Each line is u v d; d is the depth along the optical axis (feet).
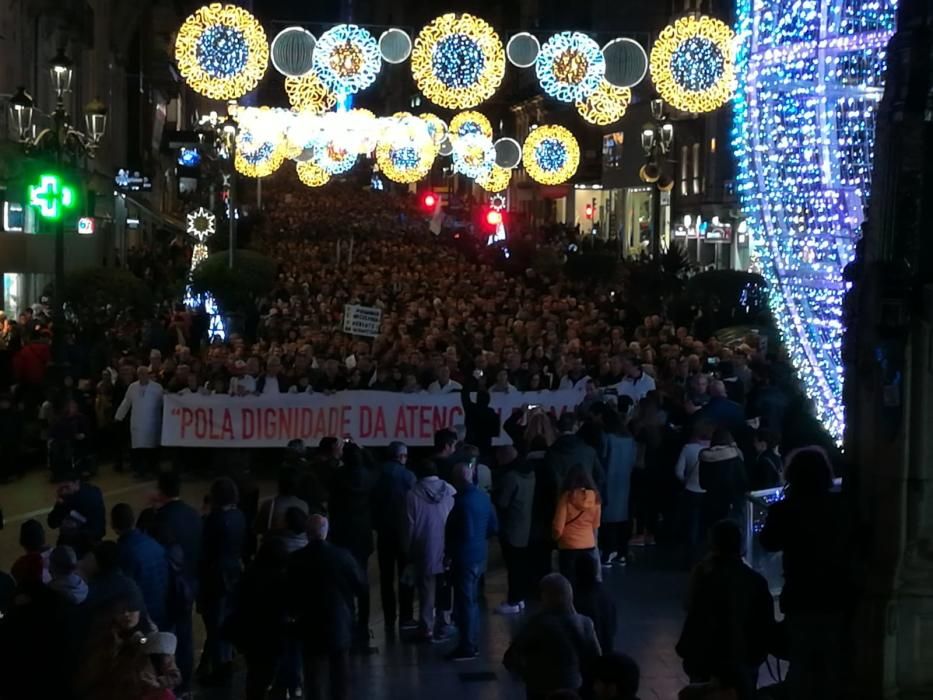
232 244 123.03
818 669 31.01
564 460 49.49
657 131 121.60
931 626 31.04
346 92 107.55
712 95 82.38
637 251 227.40
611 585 53.78
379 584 56.03
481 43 82.84
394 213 302.04
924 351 30.89
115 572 31.83
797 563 31.04
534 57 84.43
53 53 136.67
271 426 74.64
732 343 89.15
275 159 166.40
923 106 30.76
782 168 40.88
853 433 32.27
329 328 96.32
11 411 76.13
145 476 76.28
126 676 24.44
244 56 80.07
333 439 51.01
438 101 83.35
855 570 31.04
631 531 62.18
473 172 183.62
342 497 46.34
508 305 120.47
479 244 211.41
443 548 46.11
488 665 43.57
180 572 37.55
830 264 40.11
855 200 39.40
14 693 29.27
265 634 36.78
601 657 25.55
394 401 74.13
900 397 30.89
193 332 108.37
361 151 175.42
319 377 75.46
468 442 67.15
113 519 36.76
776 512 31.45
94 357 87.10
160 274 145.89
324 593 36.40
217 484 41.91
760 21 40.86
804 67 39.63
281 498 43.42
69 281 94.73
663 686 40.52
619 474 56.18
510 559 49.85
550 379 73.82
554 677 29.68
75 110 152.05
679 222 206.39
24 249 101.91
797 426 60.39
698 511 55.47
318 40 82.64
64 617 29.43
